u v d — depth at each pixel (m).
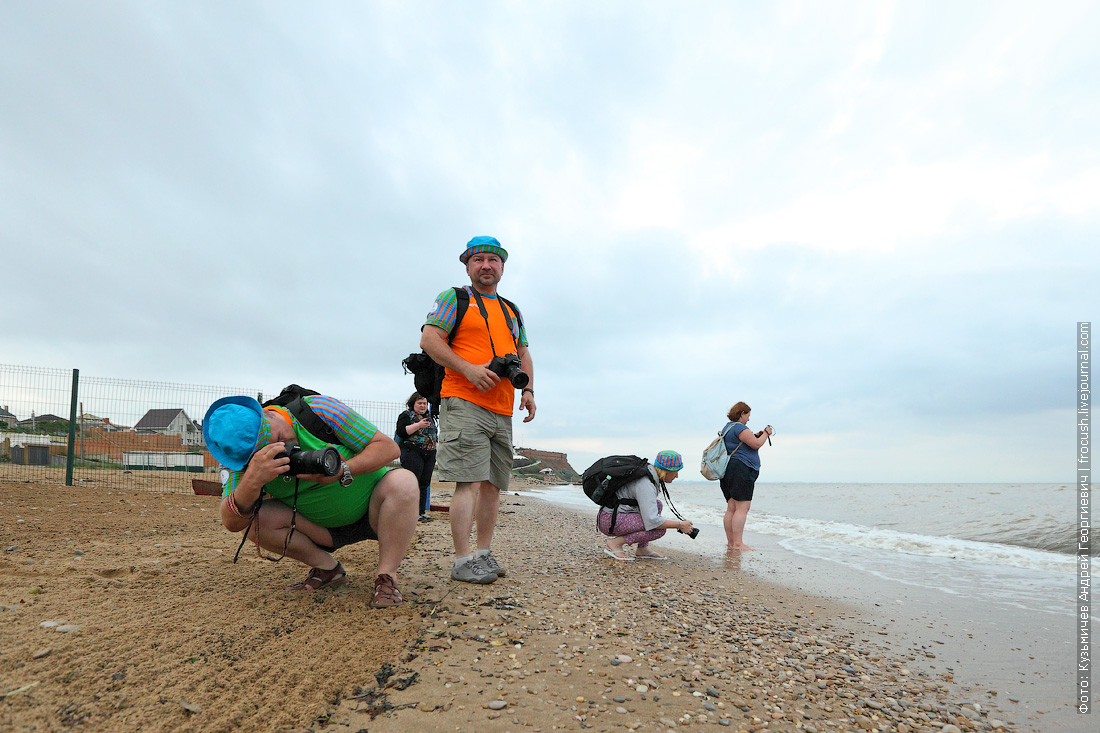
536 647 2.57
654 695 2.20
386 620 2.69
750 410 6.54
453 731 1.83
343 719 1.87
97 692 1.85
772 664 2.68
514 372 3.45
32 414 10.40
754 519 10.79
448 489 13.43
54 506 5.98
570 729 1.89
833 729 2.07
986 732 2.15
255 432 2.56
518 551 5.30
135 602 2.70
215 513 6.66
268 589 3.04
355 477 2.85
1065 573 5.35
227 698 1.89
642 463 5.18
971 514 10.14
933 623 3.64
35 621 2.35
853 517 10.95
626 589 3.91
